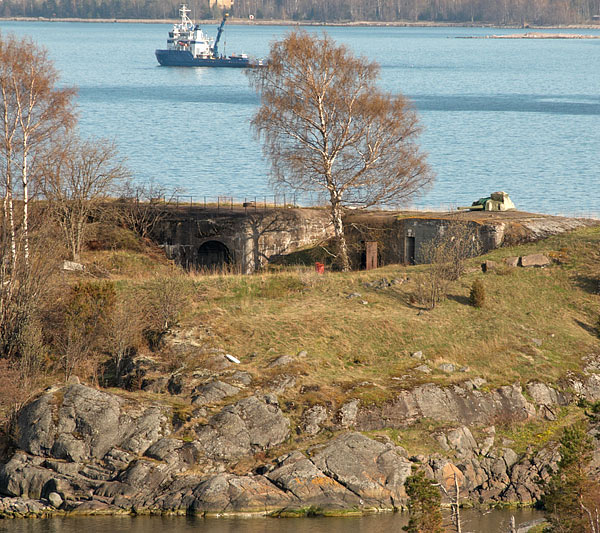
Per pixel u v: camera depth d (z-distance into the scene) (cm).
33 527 13925
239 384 16875
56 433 15412
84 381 17475
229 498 14462
